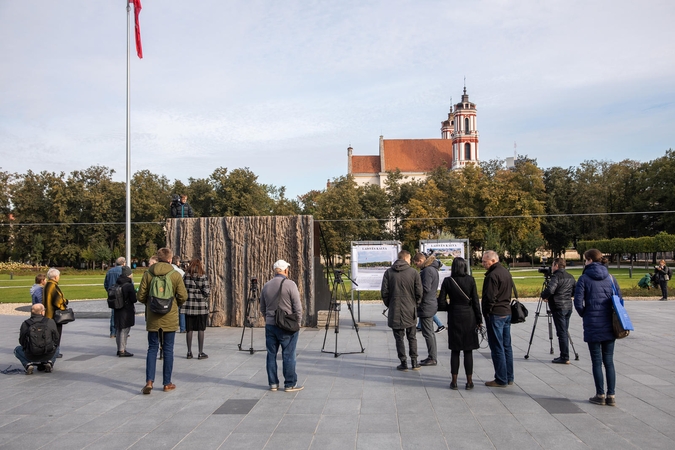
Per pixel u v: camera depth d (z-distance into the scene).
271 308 7.72
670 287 24.31
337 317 12.73
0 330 15.11
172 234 15.48
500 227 62.16
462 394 7.48
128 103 21.48
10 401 7.41
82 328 15.45
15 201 71.81
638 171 65.38
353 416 6.48
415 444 5.46
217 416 6.57
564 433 5.75
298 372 9.05
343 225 63.59
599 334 6.83
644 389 7.62
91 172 75.00
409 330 9.14
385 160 101.44
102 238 70.75
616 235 69.00
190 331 10.36
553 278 9.64
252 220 14.94
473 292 7.75
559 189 71.62
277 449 5.36
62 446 5.57
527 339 12.48
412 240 65.44
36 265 69.56
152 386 8.05
